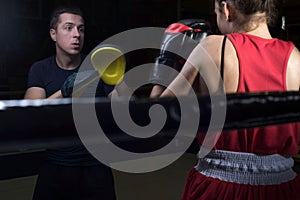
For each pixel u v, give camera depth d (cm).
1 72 891
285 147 124
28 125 29
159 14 883
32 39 923
